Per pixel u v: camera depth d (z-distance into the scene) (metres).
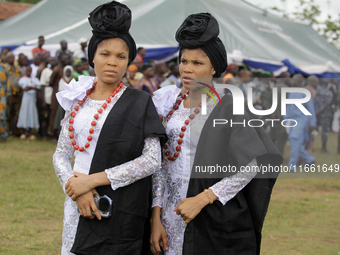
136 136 2.19
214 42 2.29
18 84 9.95
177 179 2.36
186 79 2.33
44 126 9.98
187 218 2.14
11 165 7.12
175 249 2.32
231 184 2.19
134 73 9.02
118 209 2.15
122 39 2.23
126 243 2.15
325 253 4.15
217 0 13.31
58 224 4.52
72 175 2.20
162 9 11.90
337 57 15.81
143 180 2.24
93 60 2.30
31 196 5.45
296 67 12.85
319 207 5.88
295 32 15.59
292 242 4.47
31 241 3.98
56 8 13.78
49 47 11.66
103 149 2.18
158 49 10.98
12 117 10.23
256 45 12.52
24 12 14.75
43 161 7.61
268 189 2.28
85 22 12.76
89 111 2.28
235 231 2.23
